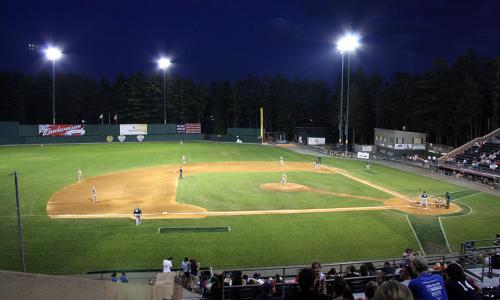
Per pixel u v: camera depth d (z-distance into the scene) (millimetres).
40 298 2842
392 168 63719
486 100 84312
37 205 35688
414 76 102688
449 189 47312
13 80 115875
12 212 33406
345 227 31125
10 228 29297
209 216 33250
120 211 34406
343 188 45656
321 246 27016
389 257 25516
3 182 45125
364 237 28984
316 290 4734
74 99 126938
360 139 117125
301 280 4539
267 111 128375
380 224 32094
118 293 4219
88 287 3455
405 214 35188
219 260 24406
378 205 38219
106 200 38125
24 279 2721
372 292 6867
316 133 118125
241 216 33438
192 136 109500
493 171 53125
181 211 34656
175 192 41938
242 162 66375
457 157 64250
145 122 125000
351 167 63156
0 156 67312
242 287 13836
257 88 128000
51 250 25172
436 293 5555
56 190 41812
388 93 108188
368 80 117625
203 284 17828
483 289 12500
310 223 31875
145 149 83312
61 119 126000
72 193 40656
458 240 29188
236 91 126875
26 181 45938
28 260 23547
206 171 55750
